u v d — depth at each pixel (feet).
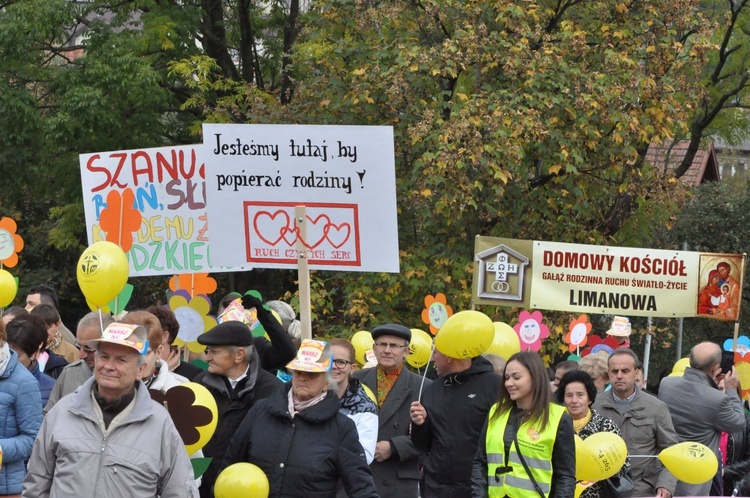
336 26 79.10
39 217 114.42
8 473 26.32
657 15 73.56
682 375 39.58
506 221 73.61
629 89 69.77
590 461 27.81
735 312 47.09
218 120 90.38
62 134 87.71
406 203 73.20
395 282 70.79
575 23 75.97
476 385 30.01
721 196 100.12
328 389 24.27
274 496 23.27
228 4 108.58
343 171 30.63
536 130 66.54
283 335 29.50
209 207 31.55
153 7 99.35
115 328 20.42
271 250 31.22
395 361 31.73
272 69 106.63
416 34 76.07
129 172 39.73
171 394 23.18
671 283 47.57
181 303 31.71
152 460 20.47
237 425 27.04
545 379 25.79
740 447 42.50
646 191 74.59
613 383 34.27
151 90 91.40
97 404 20.65
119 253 25.21
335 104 73.92
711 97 97.86
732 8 93.45
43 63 97.25
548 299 47.75
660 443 33.88
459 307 70.95
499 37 69.00
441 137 64.95
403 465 31.32
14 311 35.09
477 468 26.76
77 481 20.03
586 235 75.20
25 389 26.35
